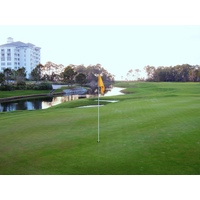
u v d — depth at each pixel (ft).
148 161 32.55
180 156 34.09
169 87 267.18
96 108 87.40
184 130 47.98
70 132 49.42
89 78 545.44
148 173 29.25
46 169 30.94
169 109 76.69
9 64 458.91
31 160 33.94
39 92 236.84
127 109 80.84
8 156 35.70
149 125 53.16
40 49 560.61
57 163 32.65
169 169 30.14
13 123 60.64
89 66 604.90
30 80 428.56
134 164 31.73
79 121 60.85
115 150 37.09
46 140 43.80
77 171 30.19
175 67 496.64
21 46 477.77
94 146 39.34
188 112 69.05
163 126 51.78
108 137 44.55
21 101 169.48
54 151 37.40
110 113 72.43
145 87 297.53
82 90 308.19
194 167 30.53
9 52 456.45
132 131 48.37
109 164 31.89
